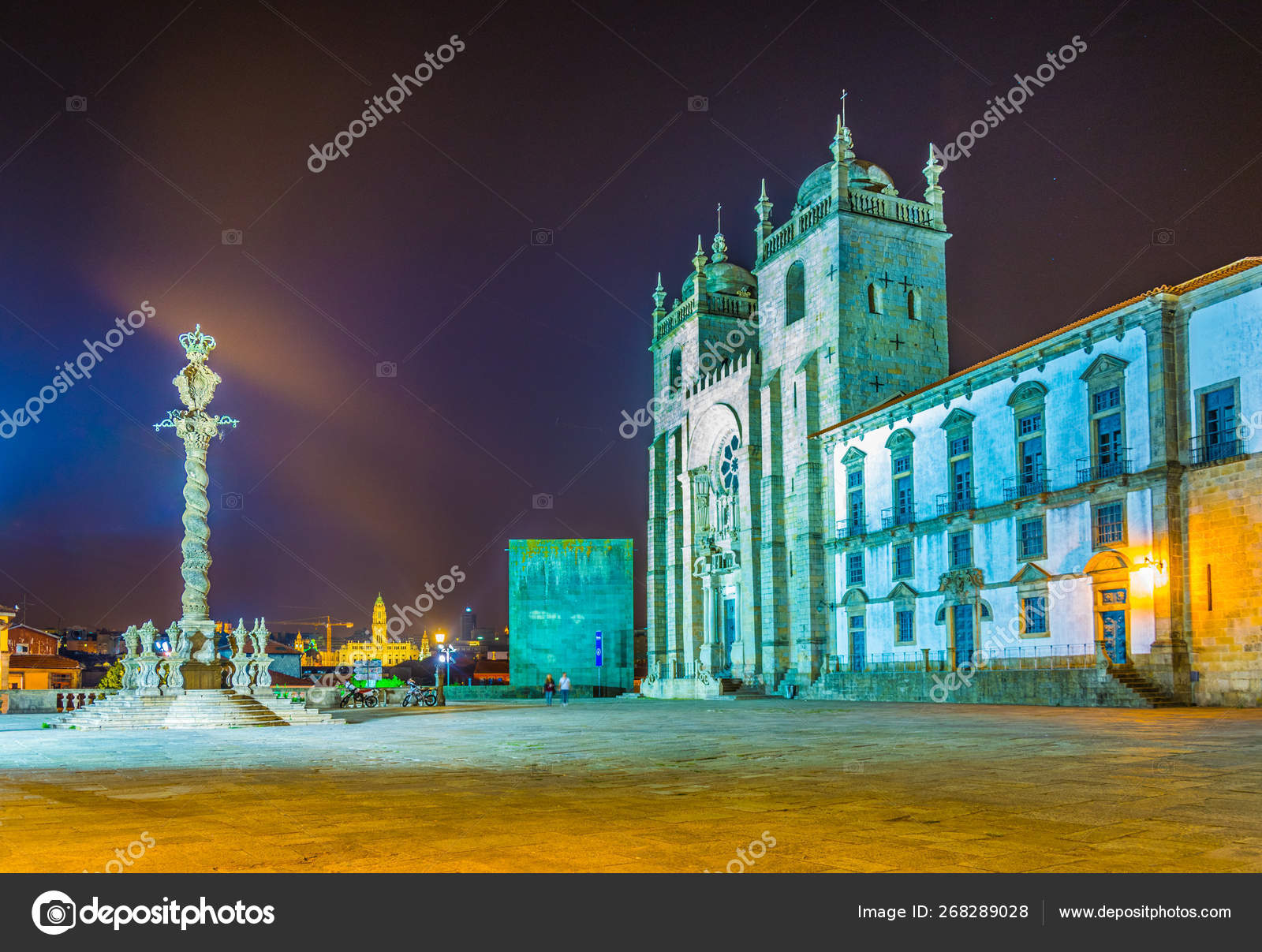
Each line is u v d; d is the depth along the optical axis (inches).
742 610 2842.0
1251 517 1465.3
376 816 490.9
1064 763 713.6
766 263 2871.6
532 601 3826.3
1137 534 1632.6
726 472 3078.2
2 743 1066.7
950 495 2095.2
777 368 2790.4
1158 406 1610.5
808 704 2091.5
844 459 2455.7
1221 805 501.0
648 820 470.0
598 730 1211.2
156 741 1098.1
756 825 453.7
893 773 664.4
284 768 751.7
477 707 2272.4
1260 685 1437.0
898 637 2240.4
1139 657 1611.7
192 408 1608.0
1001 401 1964.8
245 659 1571.1
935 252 2669.8
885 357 2566.4
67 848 406.6
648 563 3459.6
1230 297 1521.9
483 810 508.1
